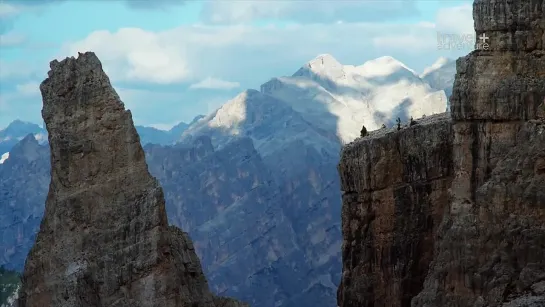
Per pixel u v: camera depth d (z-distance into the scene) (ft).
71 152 387.55
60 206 387.14
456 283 415.85
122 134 387.96
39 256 390.01
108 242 382.83
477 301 407.44
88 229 384.68
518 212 408.05
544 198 404.57
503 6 420.77
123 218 383.04
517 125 418.51
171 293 380.58
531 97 416.46
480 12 424.46
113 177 386.32
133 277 379.55
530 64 420.77
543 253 403.13
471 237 414.00
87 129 388.57
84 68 391.24
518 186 408.05
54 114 392.06
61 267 385.09
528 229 405.18
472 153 424.05
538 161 407.85
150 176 387.75
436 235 447.01
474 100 422.82
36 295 389.60
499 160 416.26
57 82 392.06
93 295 380.78
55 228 387.96
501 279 405.39
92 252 383.04
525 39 420.36
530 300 395.55
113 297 379.96
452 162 461.37
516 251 406.21
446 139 465.88
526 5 420.36
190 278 403.54
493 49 422.82
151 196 382.22
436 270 422.41
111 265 380.78
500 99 418.92
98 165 387.14
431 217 469.16
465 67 426.92
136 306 378.94
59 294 384.27
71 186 387.55
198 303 400.06
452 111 428.56
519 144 414.41
